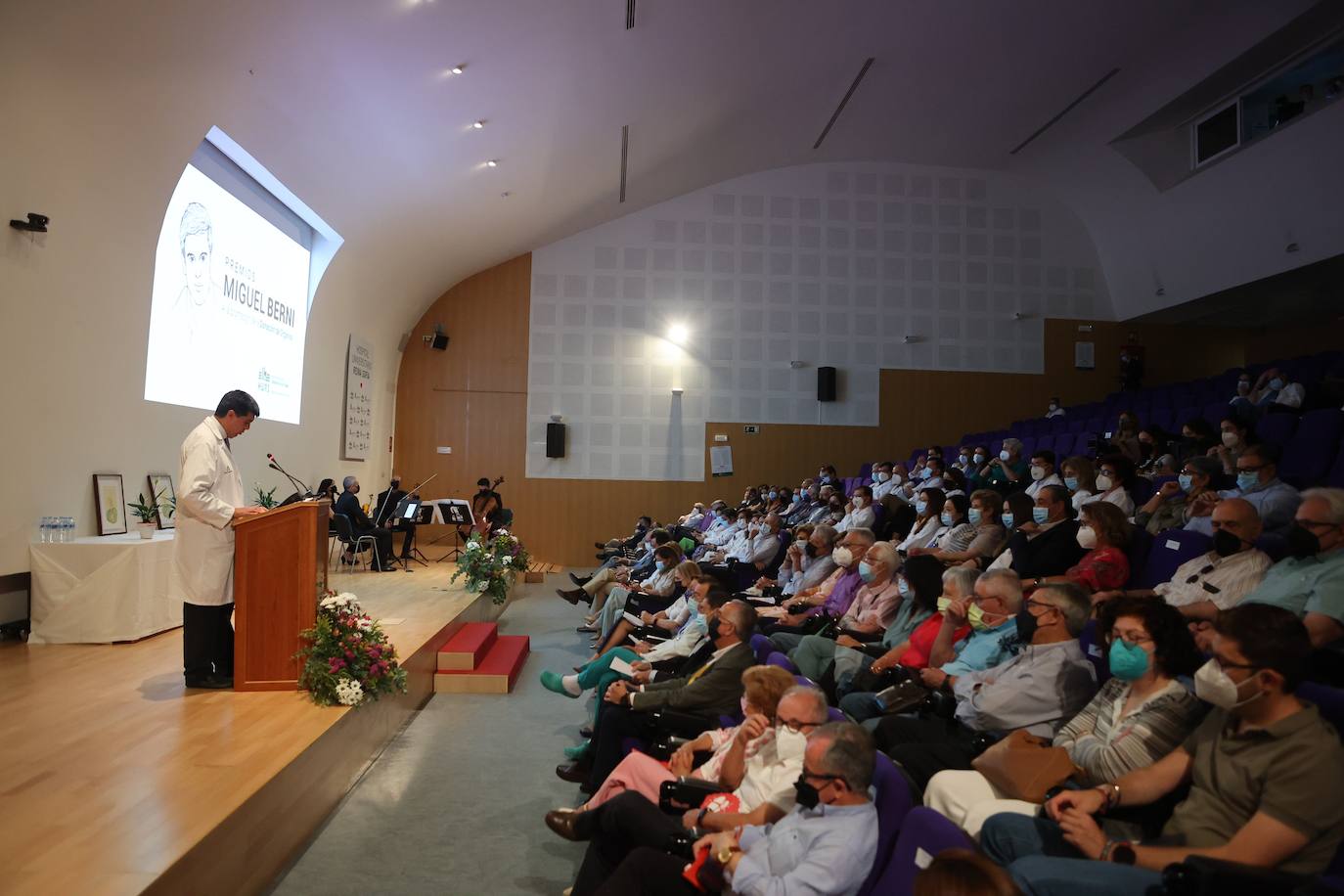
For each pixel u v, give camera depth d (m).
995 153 13.15
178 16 5.20
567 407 13.60
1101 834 1.90
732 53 8.98
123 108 5.52
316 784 3.39
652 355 13.64
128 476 6.25
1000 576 3.15
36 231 5.14
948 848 1.72
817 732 2.11
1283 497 4.04
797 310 13.75
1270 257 10.71
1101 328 13.66
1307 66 9.66
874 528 7.65
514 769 4.23
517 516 13.45
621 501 13.53
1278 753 1.76
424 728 4.93
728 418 13.64
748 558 8.09
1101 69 10.35
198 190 7.20
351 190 8.75
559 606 9.82
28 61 4.76
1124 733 2.22
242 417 4.24
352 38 6.26
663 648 4.46
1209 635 2.05
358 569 10.33
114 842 2.37
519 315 13.61
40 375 5.30
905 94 11.11
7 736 3.35
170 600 5.70
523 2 6.63
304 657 4.08
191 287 7.16
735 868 2.06
